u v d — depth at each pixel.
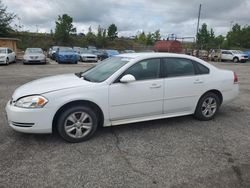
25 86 4.60
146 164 3.61
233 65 26.94
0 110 6.10
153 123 5.35
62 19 53.28
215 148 4.17
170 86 4.96
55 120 4.34
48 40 55.06
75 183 3.12
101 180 3.20
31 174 3.30
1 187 3.02
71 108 4.23
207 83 5.42
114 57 5.41
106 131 4.85
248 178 3.28
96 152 3.96
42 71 15.75
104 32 59.47
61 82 4.56
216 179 3.25
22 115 4.02
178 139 4.52
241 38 60.59
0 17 36.78
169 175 3.33
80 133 4.34
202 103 5.45
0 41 27.88
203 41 52.81
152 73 4.83
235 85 5.88
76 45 56.06
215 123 5.44
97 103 4.36
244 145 4.31
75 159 3.72
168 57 5.05
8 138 4.41
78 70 16.69
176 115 5.23
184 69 5.21
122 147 4.15
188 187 3.08
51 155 3.83
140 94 4.69
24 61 21.23
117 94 4.49
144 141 4.41
